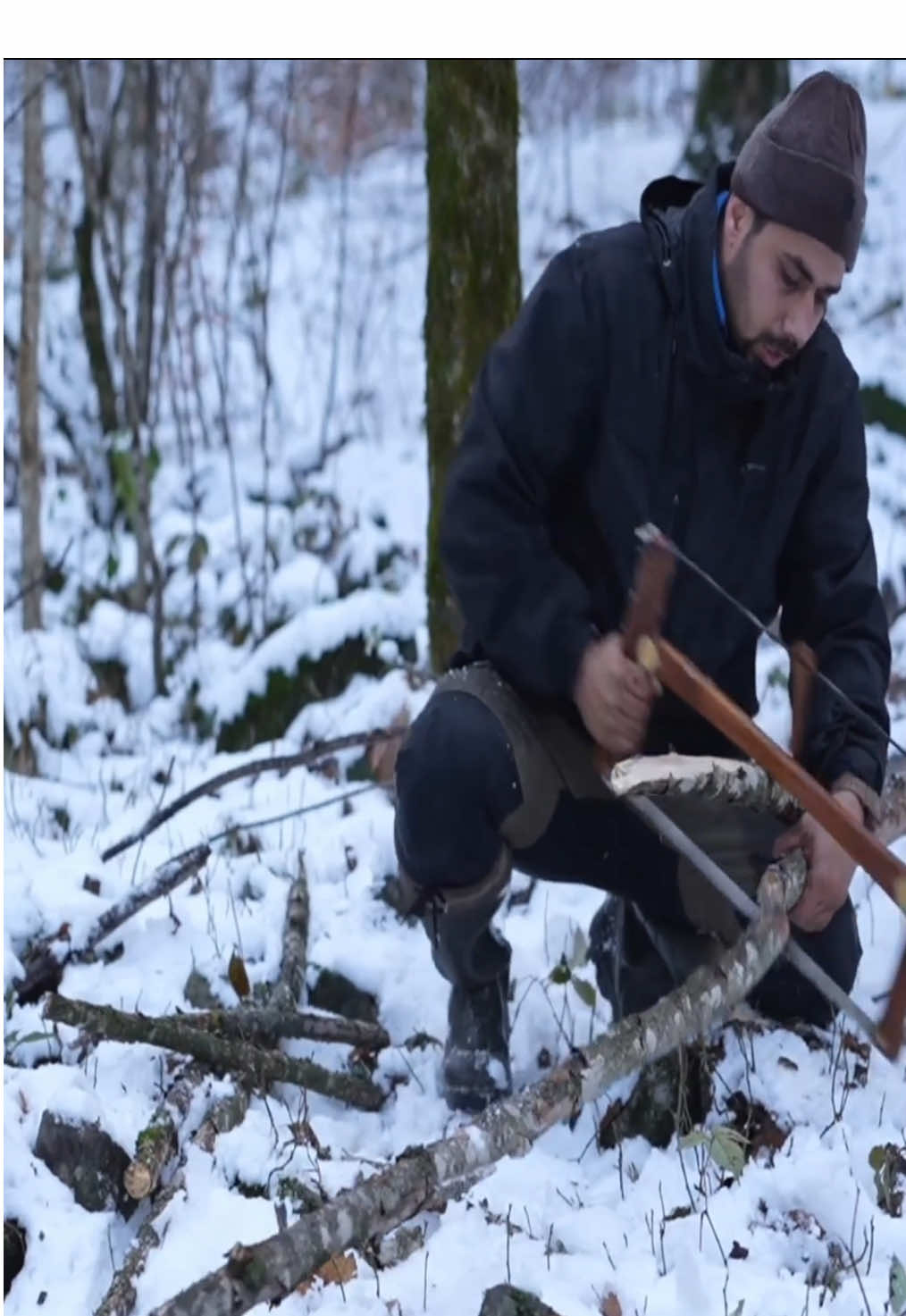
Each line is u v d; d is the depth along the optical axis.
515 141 4.50
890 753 4.28
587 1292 2.39
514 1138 2.26
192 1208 2.58
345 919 3.68
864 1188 2.65
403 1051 3.19
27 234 6.39
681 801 2.87
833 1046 2.97
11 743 5.39
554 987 3.38
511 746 2.79
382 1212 2.12
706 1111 2.85
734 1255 2.51
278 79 10.33
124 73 7.17
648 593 2.48
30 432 6.44
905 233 9.85
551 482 2.80
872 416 7.82
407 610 5.81
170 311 7.91
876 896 3.69
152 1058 2.97
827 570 2.89
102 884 3.76
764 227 2.55
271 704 5.70
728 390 2.69
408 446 8.65
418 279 11.03
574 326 2.71
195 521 7.02
